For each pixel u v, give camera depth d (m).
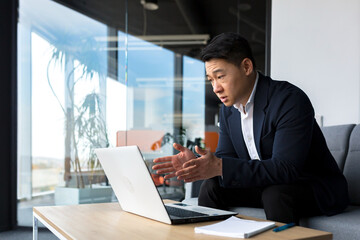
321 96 2.90
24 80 3.76
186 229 1.16
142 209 1.36
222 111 1.88
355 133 2.07
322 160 1.68
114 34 3.86
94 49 3.84
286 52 3.08
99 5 3.87
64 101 3.78
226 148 1.89
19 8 3.79
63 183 3.74
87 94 3.81
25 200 3.71
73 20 3.84
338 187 1.65
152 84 3.85
